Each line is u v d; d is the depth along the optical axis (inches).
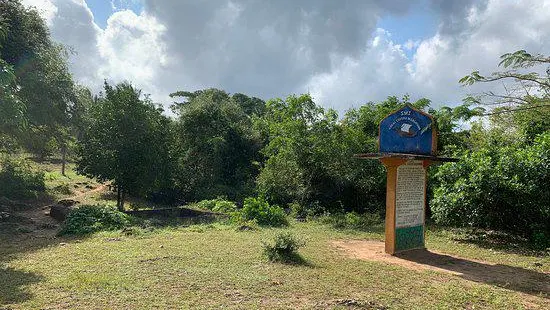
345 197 725.9
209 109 1079.6
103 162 698.2
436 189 536.1
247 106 1651.1
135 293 244.4
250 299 241.3
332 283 281.0
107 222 526.6
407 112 403.5
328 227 558.9
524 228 480.4
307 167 727.1
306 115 739.4
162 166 751.1
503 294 269.9
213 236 457.7
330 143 698.2
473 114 178.4
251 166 1046.4
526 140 530.9
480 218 466.9
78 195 912.3
